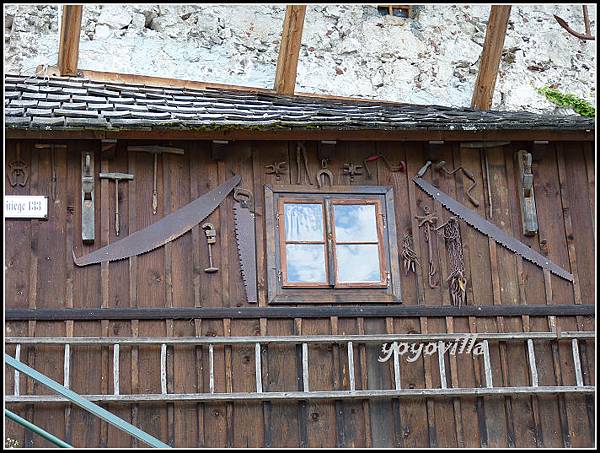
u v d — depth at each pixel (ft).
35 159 37.40
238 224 37.83
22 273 36.06
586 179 40.47
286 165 38.83
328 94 49.34
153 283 36.70
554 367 37.83
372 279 37.91
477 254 38.99
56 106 37.83
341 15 50.57
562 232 39.70
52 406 34.86
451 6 52.13
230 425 35.53
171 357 35.91
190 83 47.03
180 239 37.37
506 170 40.16
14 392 34.58
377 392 36.09
